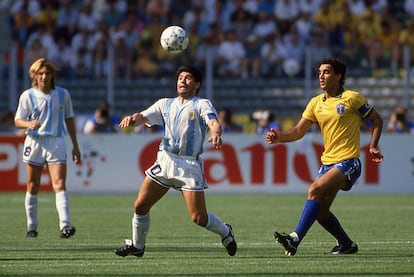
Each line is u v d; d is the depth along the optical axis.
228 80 91.25
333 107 33.34
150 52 90.94
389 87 91.00
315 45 90.06
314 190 32.69
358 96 33.22
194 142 30.67
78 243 39.28
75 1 99.50
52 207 59.06
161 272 29.62
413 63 91.50
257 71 91.62
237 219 51.28
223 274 29.12
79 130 82.50
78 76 92.38
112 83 88.88
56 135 41.06
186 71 30.84
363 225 47.69
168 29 35.38
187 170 30.64
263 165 70.50
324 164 33.59
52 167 40.97
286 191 70.62
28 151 41.19
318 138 70.75
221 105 90.81
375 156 33.41
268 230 45.22
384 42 95.69
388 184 71.44
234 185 70.44
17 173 69.88
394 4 101.94
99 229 45.78
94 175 70.44
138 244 32.31
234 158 70.44
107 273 29.41
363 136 71.38
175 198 68.31
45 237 41.91
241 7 95.75
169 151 30.84
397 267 30.84
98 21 97.75
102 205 61.00
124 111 89.62
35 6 98.56
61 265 31.48
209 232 44.19
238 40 93.94
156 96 89.62
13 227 46.69
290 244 31.98
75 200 65.00
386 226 47.16
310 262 32.25
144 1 98.50
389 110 90.94
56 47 93.69
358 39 92.06
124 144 70.44
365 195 70.38
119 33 95.12
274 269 30.31
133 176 70.50
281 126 80.06
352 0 97.25
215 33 92.31
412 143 71.38
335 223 34.53
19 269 30.41
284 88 91.19
